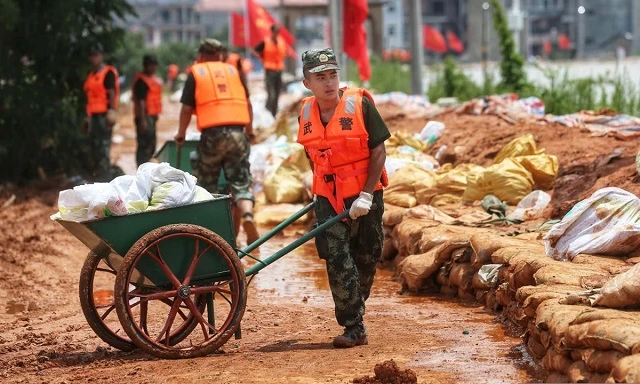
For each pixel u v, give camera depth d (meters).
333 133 18.66
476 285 22.61
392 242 28.22
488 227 26.61
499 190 29.73
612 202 20.33
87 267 19.39
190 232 18.45
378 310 22.83
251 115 29.92
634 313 15.33
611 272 18.72
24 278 28.16
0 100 48.09
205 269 18.95
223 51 30.50
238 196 29.48
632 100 51.16
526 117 41.56
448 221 27.66
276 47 70.19
